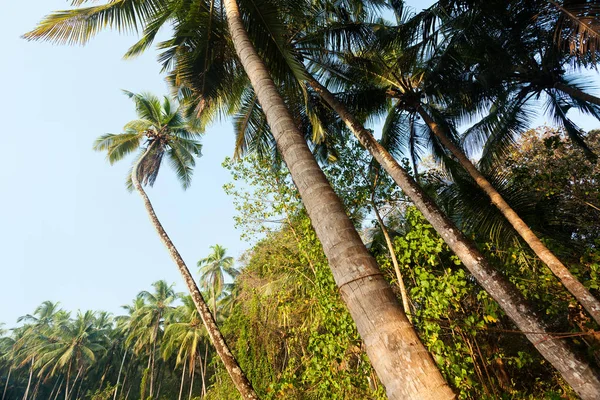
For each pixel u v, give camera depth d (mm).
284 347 10469
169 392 35625
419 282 5559
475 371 5516
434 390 1480
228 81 7258
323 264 6555
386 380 1622
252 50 4301
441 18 7816
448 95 8766
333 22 8125
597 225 7703
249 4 5867
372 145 7445
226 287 28297
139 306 37375
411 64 8422
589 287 5297
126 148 14047
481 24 7402
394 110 9297
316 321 7480
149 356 34719
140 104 13891
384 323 1749
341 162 8383
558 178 7223
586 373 4617
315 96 9250
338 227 2234
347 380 5340
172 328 26484
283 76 6605
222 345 7062
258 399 6281
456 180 8445
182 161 15328
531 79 8156
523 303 5277
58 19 5500
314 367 5902
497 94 8883
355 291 1925
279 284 10156
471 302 6703
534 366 7418
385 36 8000
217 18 6375
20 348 36500
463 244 6008
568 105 8750
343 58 8695
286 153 2955
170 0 6445
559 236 7516
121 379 38875
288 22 7977
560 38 6285
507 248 7180
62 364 29703
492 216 7461
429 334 4777
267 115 3430
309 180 2619
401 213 8703
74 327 33406
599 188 7480
